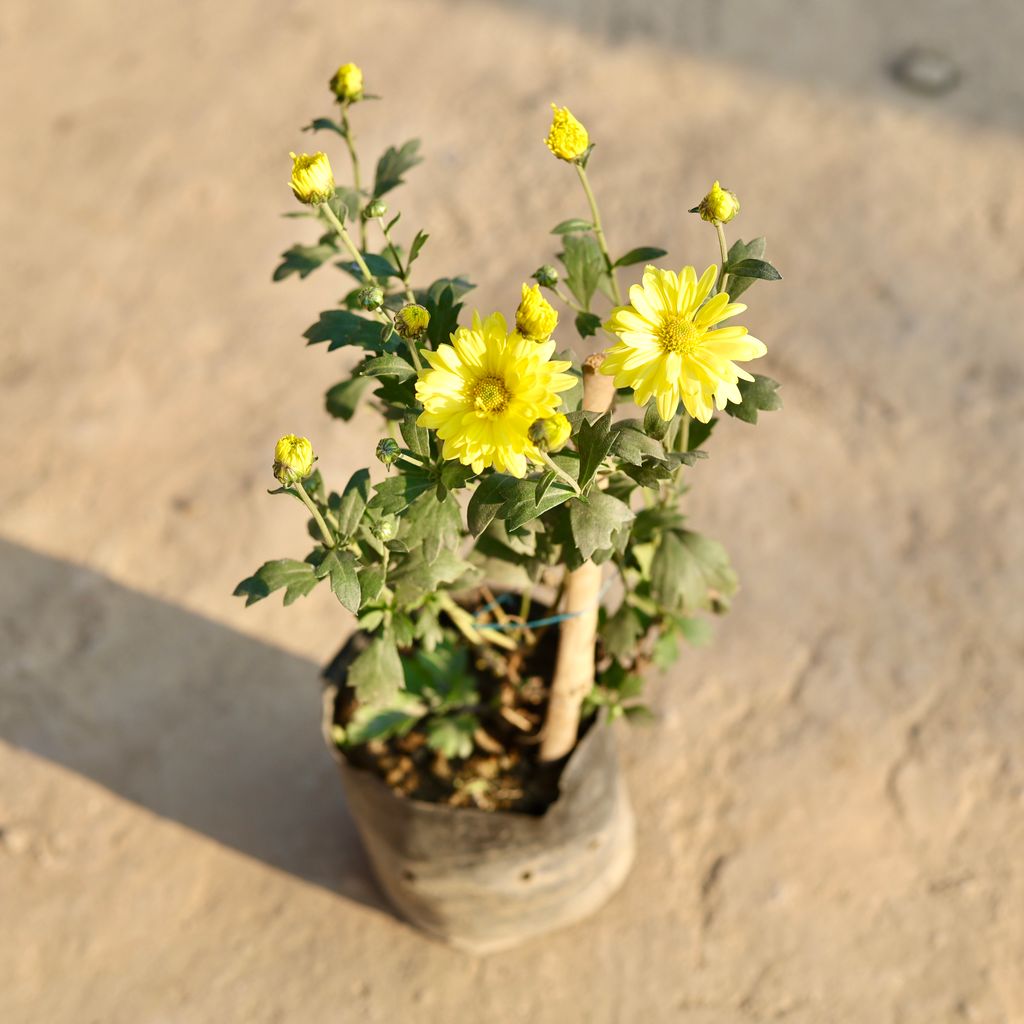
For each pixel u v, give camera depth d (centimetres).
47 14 132
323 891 73
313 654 84
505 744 62
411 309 42
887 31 123
